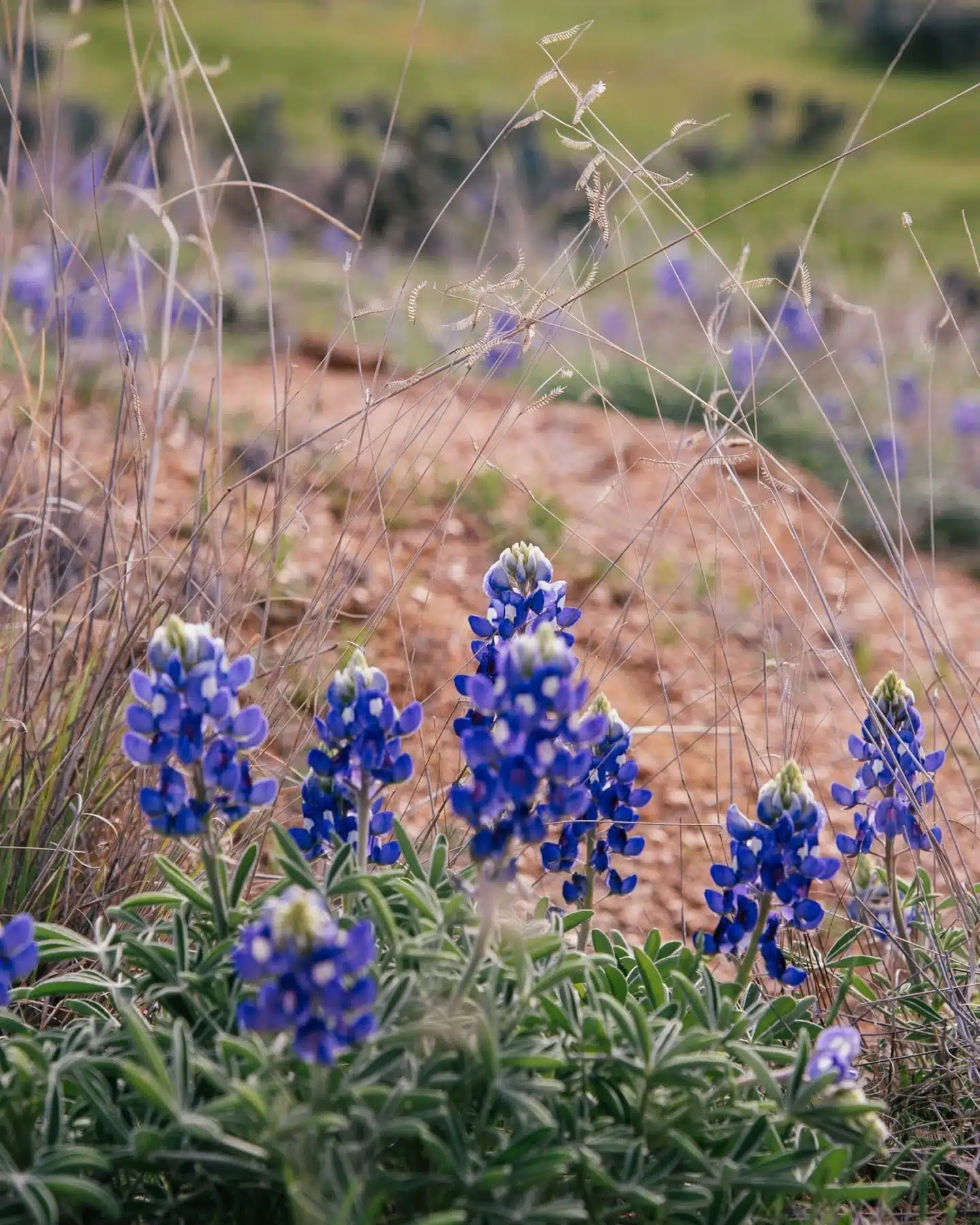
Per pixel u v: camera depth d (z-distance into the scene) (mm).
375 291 8820
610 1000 2061
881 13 29219
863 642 4891
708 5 33688
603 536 5336
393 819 2400
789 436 6969
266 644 3932
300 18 29031
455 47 28188
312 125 19797
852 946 3240
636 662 4547
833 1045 2094
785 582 5227
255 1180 1893
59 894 2811
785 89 26078
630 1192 1907
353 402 6211
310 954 1665
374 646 4246
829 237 15719
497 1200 1863
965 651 5031
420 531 4992
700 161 20062
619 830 2529
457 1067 1999
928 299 8656
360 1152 1826
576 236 3354
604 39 30312
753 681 4461
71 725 2930
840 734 4219
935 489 6590
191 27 26844
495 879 1890
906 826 2664
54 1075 1925
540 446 6219
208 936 2273
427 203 11781
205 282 5777
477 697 1868
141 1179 2012
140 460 3057
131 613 3383
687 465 3371
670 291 8156
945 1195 2535
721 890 3504
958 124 23531
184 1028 1988
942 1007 2791
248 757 3047
